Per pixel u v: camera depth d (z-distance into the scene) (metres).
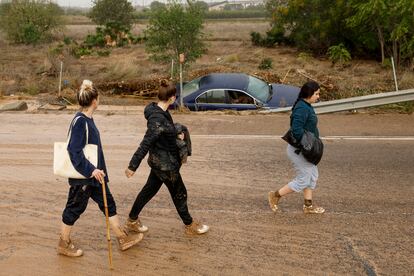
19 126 10.41
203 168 7.61
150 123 4.78
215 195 6.56
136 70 19.08
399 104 11.56
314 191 6.64
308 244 5.21
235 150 8.53
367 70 19.84
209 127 10.15
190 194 6.60
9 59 24.83
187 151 5.03
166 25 17.42
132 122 10.68
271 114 11.30
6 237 5.41
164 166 4.94
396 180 7.03
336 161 7.88
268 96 12.13
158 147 4.93
